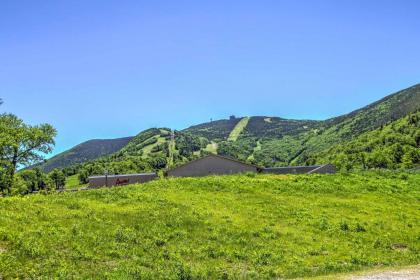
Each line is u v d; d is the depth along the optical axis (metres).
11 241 24.25
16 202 33.66
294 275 24.64
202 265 25.69
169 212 35.22
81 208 34.38
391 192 50.16
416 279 21.61
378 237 34.28
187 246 28.64
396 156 153.25
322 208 41.66
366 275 23.25
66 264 22.62
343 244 32.06
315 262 27.84
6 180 73.56
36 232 26.42
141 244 27.75
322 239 32.84
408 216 41.19
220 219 35.22
